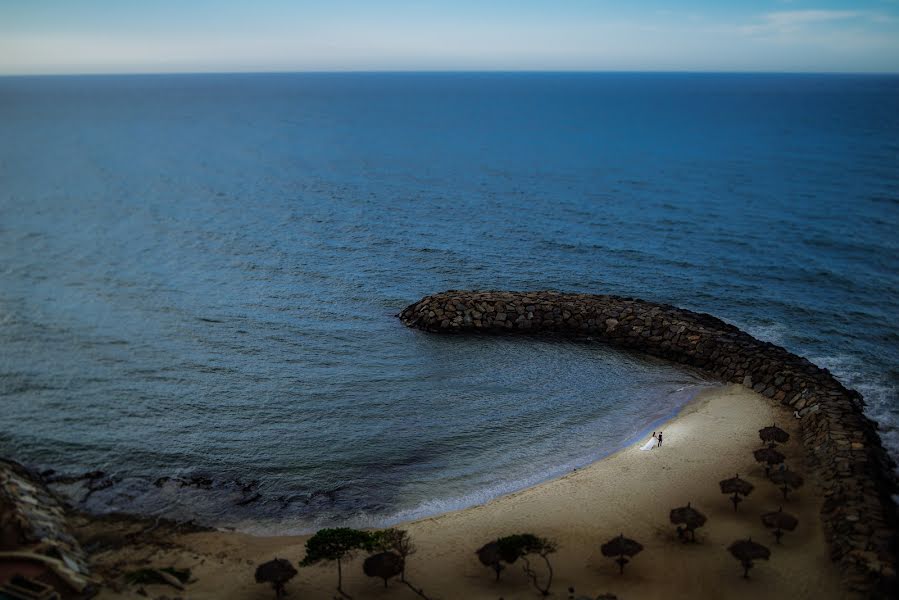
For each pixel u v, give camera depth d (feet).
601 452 147.13
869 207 360.69
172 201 388.78
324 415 160.15
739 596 98.63
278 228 329.11
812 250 286.25
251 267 268.41
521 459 144.46
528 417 161.38
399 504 128.88
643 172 484.33
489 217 351.25
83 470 136.26
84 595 97.35
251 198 398.62
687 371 182.80
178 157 562.66
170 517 122.72
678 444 145.18
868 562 100.68
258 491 131.54
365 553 112.06
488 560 103.19
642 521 118.62
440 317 208.95
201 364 184.24
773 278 253.03
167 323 211.82
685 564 106.32
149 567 107.34
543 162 539.70
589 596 99.25
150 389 170.40
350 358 189.98
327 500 129.49
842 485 121.29
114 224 334.03
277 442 148.66
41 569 100.07
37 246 294.05
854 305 225.97
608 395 171.94
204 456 142.72
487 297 215.72
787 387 163.53
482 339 202.69
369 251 290.76
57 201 384.88
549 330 206.18
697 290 242.17
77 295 234.99
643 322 201.26
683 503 123.44
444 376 180.75
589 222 338.34
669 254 283.59
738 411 158.61
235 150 610.24
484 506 126.72
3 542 106.22
